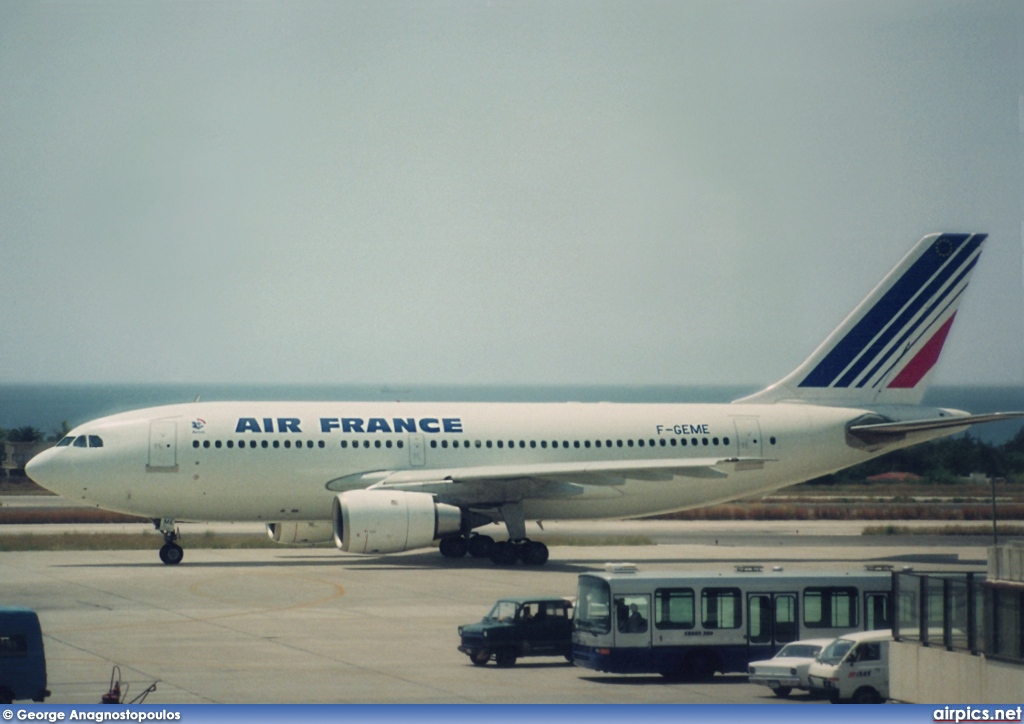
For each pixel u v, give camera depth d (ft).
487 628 405.39
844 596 415.23
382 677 380.17
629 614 394.11
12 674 330.95
